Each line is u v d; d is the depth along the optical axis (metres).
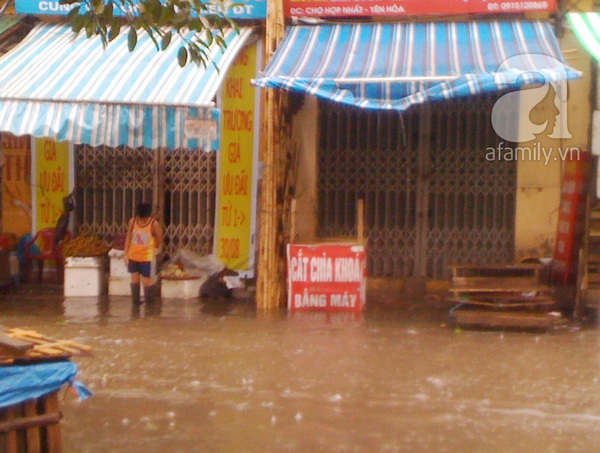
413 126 11.20
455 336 8.49
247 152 11.15
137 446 5.27
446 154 11.14
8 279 11.09
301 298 9.97
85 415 5.88
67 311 9.81
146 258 10.24
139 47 10.53
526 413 5.91
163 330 8.70
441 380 6.76
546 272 10.32
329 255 9.94
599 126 10.47
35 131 9.02
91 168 11.62
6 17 11.39
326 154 11.37
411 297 11.09
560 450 5.19
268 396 6.31
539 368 7.17
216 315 9.62
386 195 11.30
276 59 9.64
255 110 11.07
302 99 11.12
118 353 7.65
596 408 6.04
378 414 5.89
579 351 7.82
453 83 8.27
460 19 10.46
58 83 9.52
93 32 5.35
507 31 10.07
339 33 10.40
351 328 8.88
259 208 11.17
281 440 5.37
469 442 5.32
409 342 8.18
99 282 11.05
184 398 6.27
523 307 9.20
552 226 10.77
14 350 4.50
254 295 10.95
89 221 11.73
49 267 11.60
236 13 10.75
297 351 7.75
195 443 5.32
